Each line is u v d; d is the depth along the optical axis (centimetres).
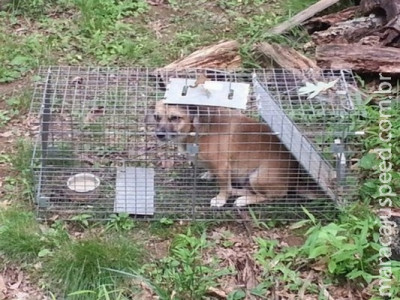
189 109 418
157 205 429
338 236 399
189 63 513
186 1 605
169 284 391
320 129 436
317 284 393
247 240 416
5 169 452
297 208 429
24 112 495
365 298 387
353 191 432
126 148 447
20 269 400
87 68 476
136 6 593
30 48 545
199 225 421
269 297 388
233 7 598
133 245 407
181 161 442
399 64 509
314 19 561
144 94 448
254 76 441
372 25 542
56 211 424
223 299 386
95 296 387
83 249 399
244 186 434
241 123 422
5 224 416
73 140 445
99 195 429
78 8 586
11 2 584
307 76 463
